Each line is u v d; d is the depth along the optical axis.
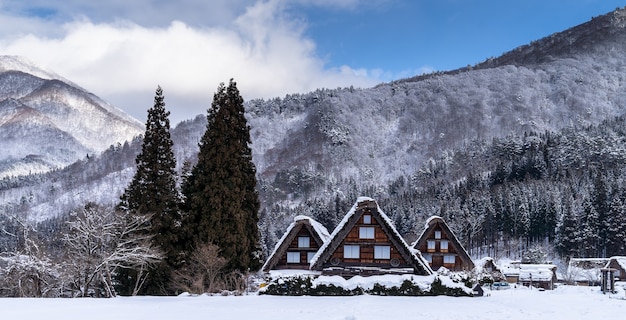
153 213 46.44
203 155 49.31
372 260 49.50
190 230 47.50
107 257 42.56
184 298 37.84
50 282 46.62
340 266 49.41
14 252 45.09
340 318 25.03
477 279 59.03
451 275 48.09
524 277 81.06
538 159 179.75
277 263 53.34
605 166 163.12
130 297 39.44
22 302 33.00
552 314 28.23
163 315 26.14
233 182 48.25
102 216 45.50
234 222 47.81
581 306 32.56
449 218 134.25
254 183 52.06
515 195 137.62
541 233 128.25
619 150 172.12
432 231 72.00
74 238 43.94
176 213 49.22
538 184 147.88
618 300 37.25
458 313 27.58
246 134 52.62
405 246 48.16
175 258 47.00
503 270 84.31
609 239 110.06
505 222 131.62
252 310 28.52
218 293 44.06
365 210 49.66
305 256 53.34
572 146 181.50
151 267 45.41
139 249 43.31
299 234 53.69
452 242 71.44
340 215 156.00
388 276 42.69
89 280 43.78
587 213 114.25
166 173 49.38
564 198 132.50
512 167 183.62
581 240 110.94
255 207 51.69
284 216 177.12
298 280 42.03
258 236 52.38
